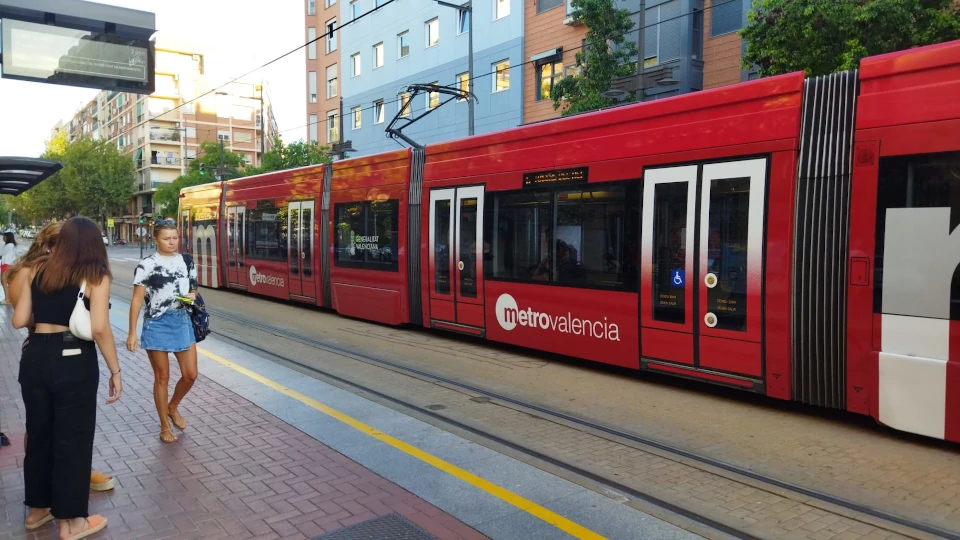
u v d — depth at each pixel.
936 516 4.04
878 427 5.89
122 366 7.92
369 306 11.91
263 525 3.75
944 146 5.04
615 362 7.57
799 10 11.26
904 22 10.38
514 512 4.02
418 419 6.00
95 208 66.06
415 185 10.75
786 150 5.98
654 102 7.14
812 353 5.80
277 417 5.94
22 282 3.60
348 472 4.62
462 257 9.80
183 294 5.21
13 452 4.91
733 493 4.39
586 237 7.88
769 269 6.07
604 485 4.52
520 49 23.77
